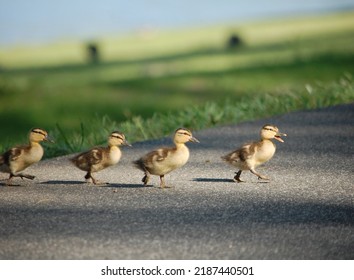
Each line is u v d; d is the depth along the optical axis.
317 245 8.80
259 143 11.89
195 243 8.95
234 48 58.19
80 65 57.25
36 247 8.89
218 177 12.30
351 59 41.00
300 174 12.30
